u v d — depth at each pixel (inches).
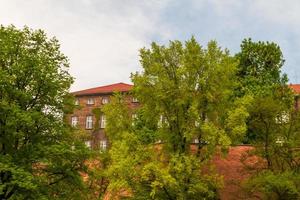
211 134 1333.7
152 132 1518.2
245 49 2664.9
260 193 1604.3
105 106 1539.1
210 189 1389.0
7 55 1363.2
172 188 1293.1
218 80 1433.3
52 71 1369.3
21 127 1325.0
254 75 2596.0
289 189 1322.6
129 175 1317.7
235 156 1806.1
